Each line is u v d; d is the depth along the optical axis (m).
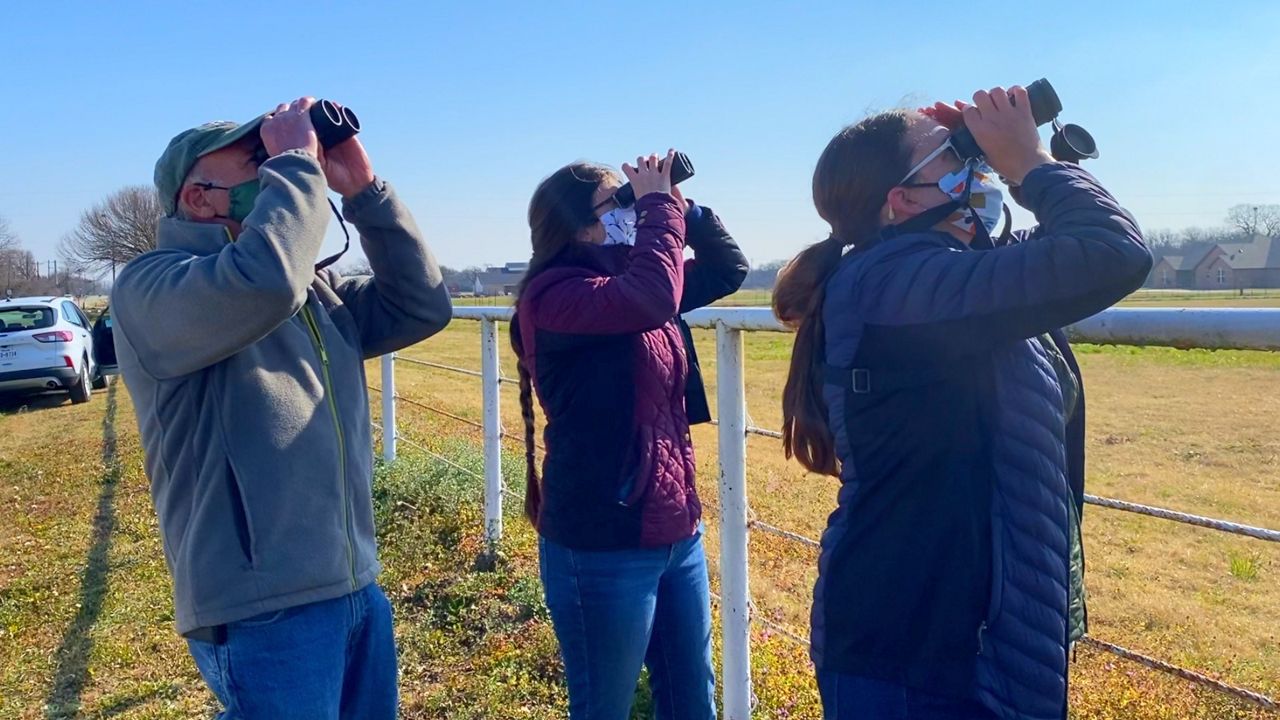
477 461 6.10
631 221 2.29
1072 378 1.65
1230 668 3.84
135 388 1.87
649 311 2.06
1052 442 1.47
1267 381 15.16
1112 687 3.52
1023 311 1.40
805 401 1.73
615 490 2.17
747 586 2.85
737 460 2.76
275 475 1.79
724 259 2.66
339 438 1.95
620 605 2.20
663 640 2.38
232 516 1.77
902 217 1.67
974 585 1.46
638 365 2.20
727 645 2.85
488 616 4.09
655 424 2.23
